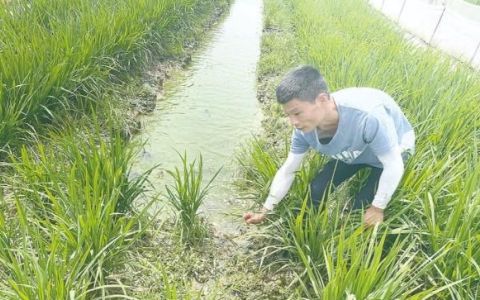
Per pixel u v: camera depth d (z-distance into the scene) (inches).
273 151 182.7
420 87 197.3
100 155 126.6
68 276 92.6
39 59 172.2
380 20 440.5
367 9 530.9
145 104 227.8
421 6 568.4
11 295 86.3
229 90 272.5
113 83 222.5
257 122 231.1
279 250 123.9
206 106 243.9
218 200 158.6
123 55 233.5
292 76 88.0
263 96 263.3
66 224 105.2
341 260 90.7
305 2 526.6
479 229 108.2
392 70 218.4
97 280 105.1
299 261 121.8
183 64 303.0
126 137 193.3
